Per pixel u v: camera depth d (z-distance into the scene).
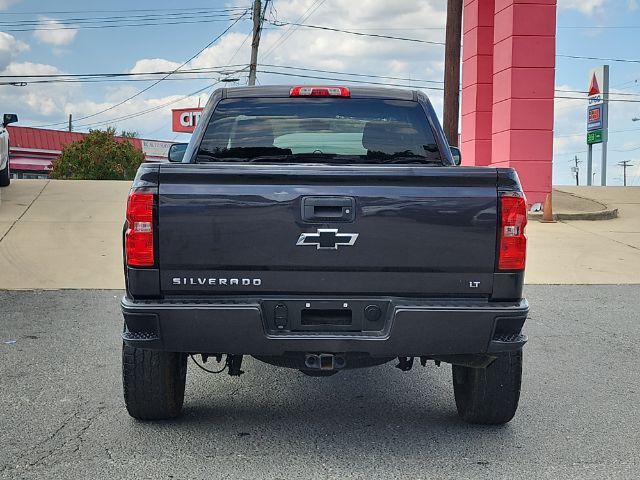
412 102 5.23
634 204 19.47
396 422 4.77
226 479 3.79
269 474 3.86
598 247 13.21
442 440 4.42
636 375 5.97
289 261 3.79
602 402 5.24
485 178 3.82
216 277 3.80
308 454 4.16
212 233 3.77
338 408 5.08
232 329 3.77
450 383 5.77
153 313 3.75
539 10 17.91
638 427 4.70
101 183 19.56
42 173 57.25
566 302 9.15
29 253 11.13
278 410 5.01
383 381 5.81
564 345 7.00
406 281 3.83
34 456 4.06
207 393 5.40
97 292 9.10
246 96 5.15
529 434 4.55
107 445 4.24
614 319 8.18
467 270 3.83
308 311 3.84
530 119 18.05
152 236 3.76
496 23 18.83
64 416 4.74
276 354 3.82
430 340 3.81
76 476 3.79
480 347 3.85
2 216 13.95
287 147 5.12
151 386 4.34
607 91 27.62
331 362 3.88
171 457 4.07
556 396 5.38
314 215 3.78
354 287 3.82
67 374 5.72
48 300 8.62
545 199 17.41
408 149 5.17
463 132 21.77
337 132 5.14
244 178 3.77
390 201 3.79
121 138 64.81
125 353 4.30
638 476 3.90
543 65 17.95
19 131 55.84
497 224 3.82
